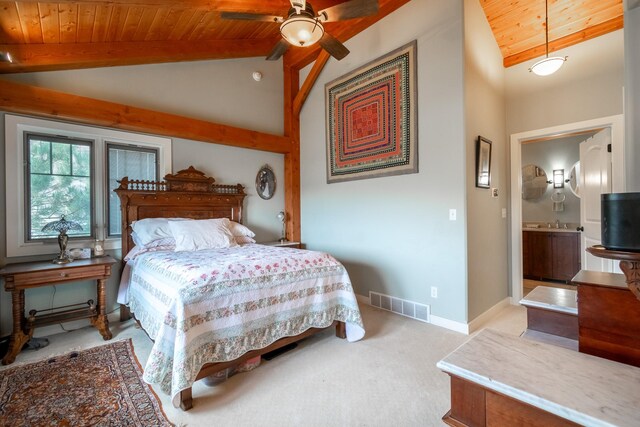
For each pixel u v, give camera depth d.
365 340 2.78
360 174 3.90
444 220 3.07
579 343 1.19
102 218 3.37
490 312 3.33
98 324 2.82
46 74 3.04
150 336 2.29
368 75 3.77
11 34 2.63
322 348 2.63
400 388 2.04
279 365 2.34
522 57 3.63
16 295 2.47
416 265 3.32
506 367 0.93
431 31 3.14
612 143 3.10
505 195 3.76
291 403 1.89
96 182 3.35
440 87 3.08
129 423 1.70
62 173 3.17
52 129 3.06
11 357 2.38
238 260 2.46
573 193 5.04
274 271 2.38
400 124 3.43
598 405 0.75
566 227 5.07
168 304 2.04
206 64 4.17
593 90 3.17
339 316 2.75
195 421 1.73
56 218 3.14
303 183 4.89
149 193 3.59
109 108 3.27
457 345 2.67
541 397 0.78
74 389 2.02
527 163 5.50
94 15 2.74
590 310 1.16
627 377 0.86
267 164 4.82
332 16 2.47
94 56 3.14
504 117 3.77
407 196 3.40
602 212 0.82
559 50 3.37
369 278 3.84
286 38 2.50
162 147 3.79
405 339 2.80
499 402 0.85
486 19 3.38
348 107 4.05
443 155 3.07
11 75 2.89
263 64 4.77
